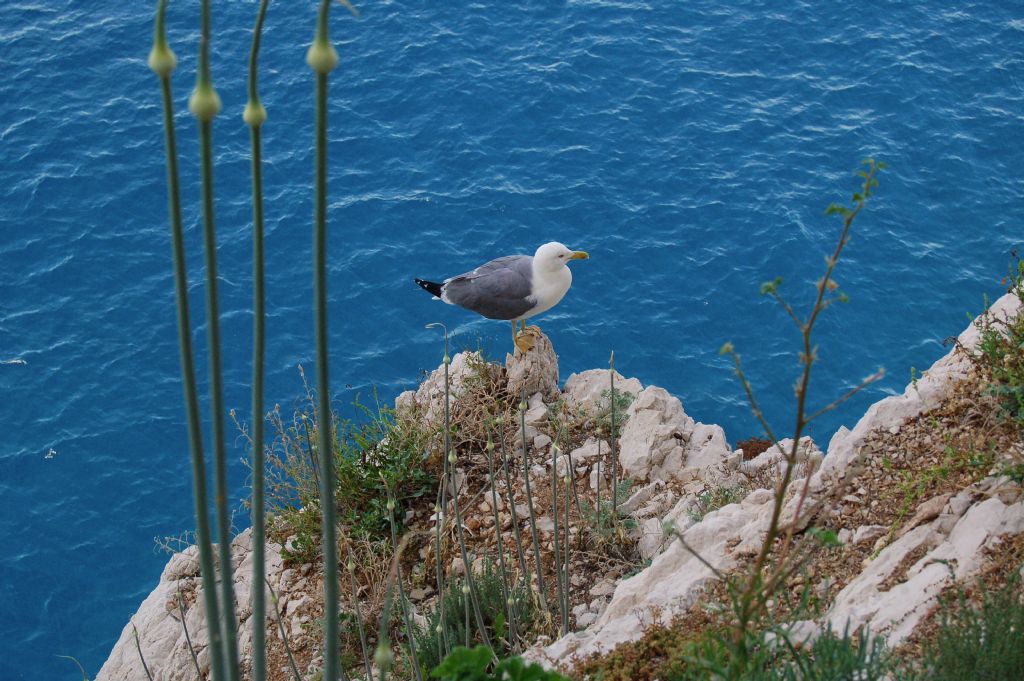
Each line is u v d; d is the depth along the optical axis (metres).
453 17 37.00
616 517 12.98
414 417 15.05
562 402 15.11
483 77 34.94
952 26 37.47
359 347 27.56
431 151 32.62
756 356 27.22
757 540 10.30
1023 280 12.12
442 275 29.17
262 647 4.76
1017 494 9.05
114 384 27.05
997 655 6.81
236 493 24.05
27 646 22.09
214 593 4.21
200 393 26.86
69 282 29.30
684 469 13.81
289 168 32.19
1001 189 31.92
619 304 28.33
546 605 11.57
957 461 10.11
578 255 14.64
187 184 31.88
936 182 32.00
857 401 26.19
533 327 15.65
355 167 32.12
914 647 7.76
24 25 36.81
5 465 25.23
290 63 35.38
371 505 14.14
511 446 14.60
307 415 15.65
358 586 13.14
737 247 29.84
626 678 8.59
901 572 8.98
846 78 35.47
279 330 28.09
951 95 34.97
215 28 36.44
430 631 11.55
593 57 35.78
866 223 30.48
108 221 30.89
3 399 26.52
